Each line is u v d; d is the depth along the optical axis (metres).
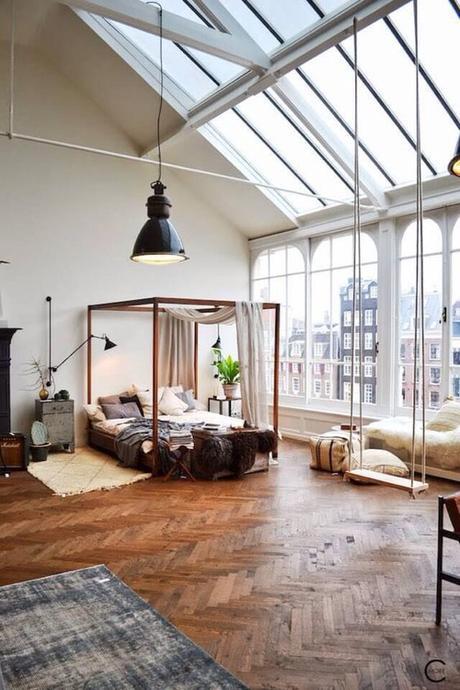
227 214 8.77
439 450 5.63
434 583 3.34
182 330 8.39
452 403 6.12
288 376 8.48
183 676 2.01
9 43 6.87
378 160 6.63
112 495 5.23
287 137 7.07
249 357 6.23
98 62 6.71
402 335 6.91
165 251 4.25
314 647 2.65
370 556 3.74
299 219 8.14
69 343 7.44
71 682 1.96
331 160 7.04
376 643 2.68
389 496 5.15
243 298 9.14
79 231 7.50
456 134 5.79
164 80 6.67
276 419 6.68
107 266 7.74
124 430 6.56
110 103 7.36
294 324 8.38
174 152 7.68
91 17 6.11
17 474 6.04
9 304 6.99
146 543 3.99
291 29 5.22
